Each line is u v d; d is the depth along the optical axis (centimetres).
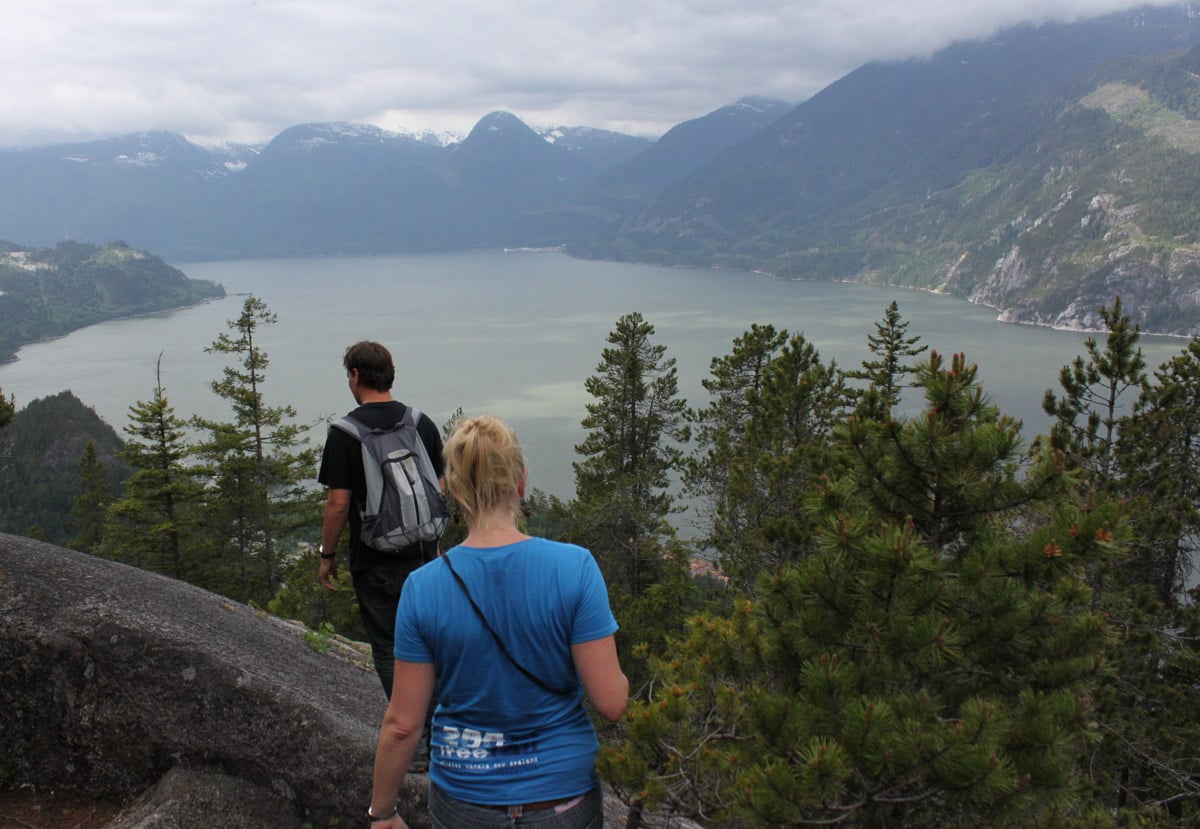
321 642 664
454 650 255
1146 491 1576
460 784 258
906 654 427
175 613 530
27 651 445
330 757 440
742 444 2250
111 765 433
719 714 471
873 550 429
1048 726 379
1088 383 1653
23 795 428
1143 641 1248
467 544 267
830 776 358
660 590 2434
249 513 3512
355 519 433
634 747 404
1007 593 437
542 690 260
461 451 269
